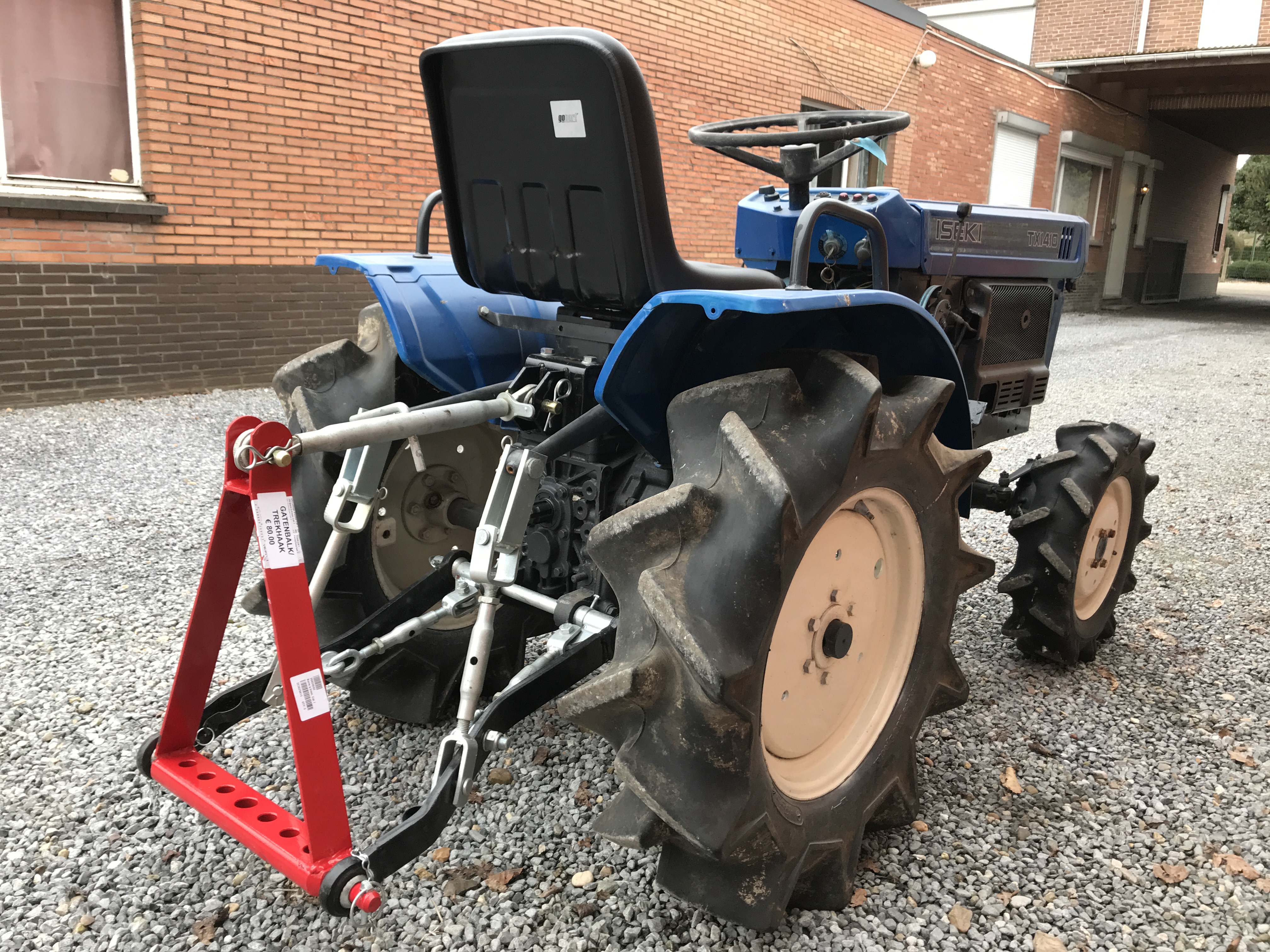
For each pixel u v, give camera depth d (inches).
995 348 124.4
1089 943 65.1
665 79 362.9
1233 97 689.6
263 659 104.0
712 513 55.6
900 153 495.8
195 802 62.1
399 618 78.4
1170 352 445.1
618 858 71.7
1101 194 705.6
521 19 306.7
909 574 71.6
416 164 288.7
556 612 67.9
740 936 63.9
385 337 83.8
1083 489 101.5
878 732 71.1
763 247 118.0
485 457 95.0
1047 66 622.2
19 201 213.8
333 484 77.5
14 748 85.1
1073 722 96.4
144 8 223.9
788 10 411.2
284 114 255.1
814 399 59.9
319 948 62.2
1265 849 76.0
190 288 246.8
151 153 233.1
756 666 53.9
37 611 116.3
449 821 72.1
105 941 62.3
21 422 213.3
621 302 67.4
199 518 155.1
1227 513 176.4
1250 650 115.5
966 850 74.8
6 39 213.2
